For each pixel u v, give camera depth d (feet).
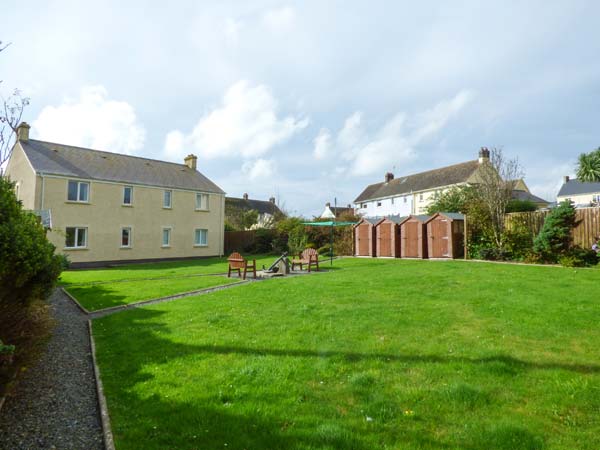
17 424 11.11
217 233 102.58
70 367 16.22
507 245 56.49
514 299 25.00
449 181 128.98
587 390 11.73
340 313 23.09
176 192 92.89
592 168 68.18
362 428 10.02
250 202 195.00
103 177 78.95
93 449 9.75
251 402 11.73
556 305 22.80
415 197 143.64
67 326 23.80
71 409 12.15
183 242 93.91
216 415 11.00
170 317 23.86
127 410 11.57
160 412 11.32
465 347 16.07
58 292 37.78
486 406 11.06
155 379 13.84
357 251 81.41
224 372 14.19
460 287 31.17
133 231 83.51
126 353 17.19
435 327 19.34
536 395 11.61
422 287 31.91
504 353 15.14
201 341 18.24
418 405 11.26
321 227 93.66
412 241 70.69
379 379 13.19
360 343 17.12
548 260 50.11
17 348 14.52
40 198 69.00
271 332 19.53
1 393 12.01
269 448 9.23
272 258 84.89
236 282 42.57
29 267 17.63
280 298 29.35
